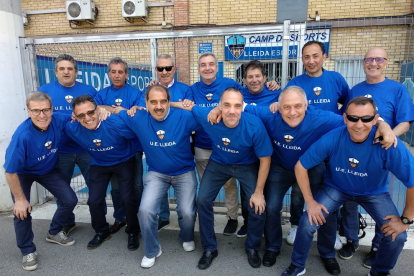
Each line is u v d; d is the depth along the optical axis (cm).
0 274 255
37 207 400
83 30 890
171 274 252
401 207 389
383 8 745
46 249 294
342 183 232
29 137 253
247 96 314
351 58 363
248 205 263
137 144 308
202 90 323
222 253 282
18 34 385
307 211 230
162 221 334
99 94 341
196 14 829
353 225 268
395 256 221
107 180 296
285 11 788
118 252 288
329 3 766
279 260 269
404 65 409
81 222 354
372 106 198
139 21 857
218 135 250
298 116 224
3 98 368
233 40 411
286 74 330
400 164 204
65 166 327
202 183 272
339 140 220
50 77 424
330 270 247
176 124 261
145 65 421
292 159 256
